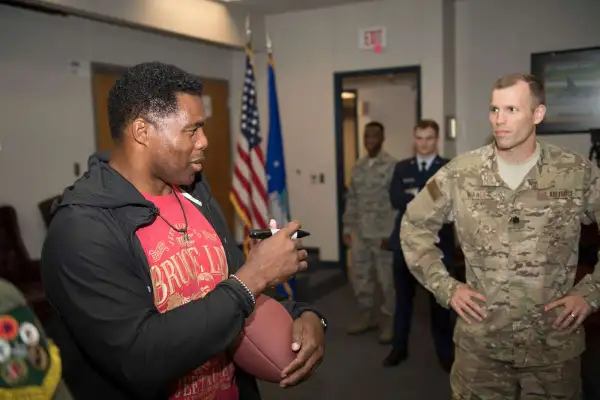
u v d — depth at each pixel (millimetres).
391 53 5461
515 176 1569
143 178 1049
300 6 5605
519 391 1660
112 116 1025
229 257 1216
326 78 5785
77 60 4336
